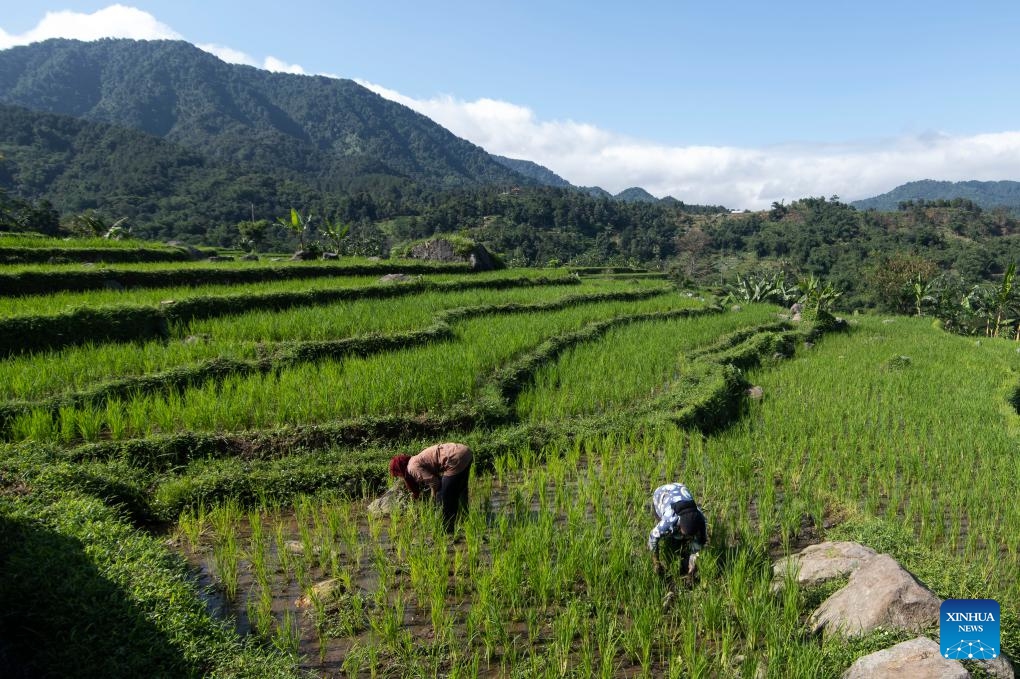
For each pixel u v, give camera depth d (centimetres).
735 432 1144
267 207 15738
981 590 573
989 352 2302
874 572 546
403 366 1259
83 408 975
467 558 648
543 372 1442
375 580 620
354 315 1750
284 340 1486
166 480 820
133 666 430
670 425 1124
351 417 1055
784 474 907
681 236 16388
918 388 1575
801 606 564
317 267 2827
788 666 473
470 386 1209
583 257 13038
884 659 444
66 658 432
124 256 2888
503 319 1978
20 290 1927
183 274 2345
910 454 1005
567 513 752
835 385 1590
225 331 1499
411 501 746
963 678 416
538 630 538
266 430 966
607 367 1516
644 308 2544
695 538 611
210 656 457
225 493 795
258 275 2581
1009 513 770
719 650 516
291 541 700
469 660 501
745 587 572
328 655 507
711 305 2905
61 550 537
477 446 982
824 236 13688
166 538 693
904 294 5128
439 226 15200
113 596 491
